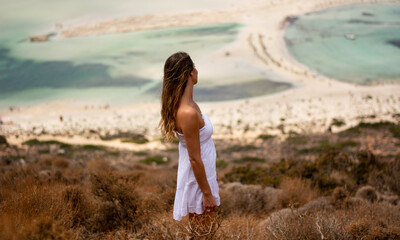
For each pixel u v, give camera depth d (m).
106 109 85.88
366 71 109.00
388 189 7.76
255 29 168.75
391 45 137.88
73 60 143.88
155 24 193.12
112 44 163.50
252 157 27.38
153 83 108.50
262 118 63.31
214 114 70.81
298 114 65.00
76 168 10.89
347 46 138.12
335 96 84.31
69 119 74.44
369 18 177.12
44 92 106.69
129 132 55.75
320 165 9.34
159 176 9.87
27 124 71.19
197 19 195.50
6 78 124.94
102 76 120.38
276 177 8.64
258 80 102.50
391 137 30.19
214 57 129.75
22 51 160.62
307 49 136.38
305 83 98.50
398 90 88.56
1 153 26.94
